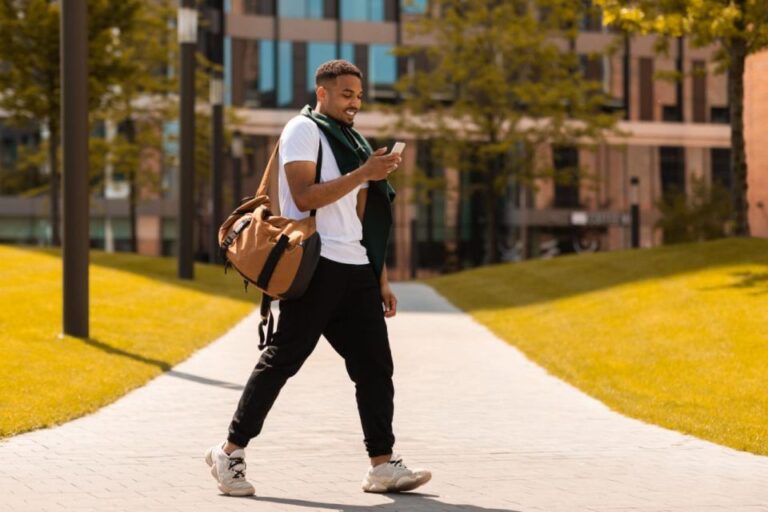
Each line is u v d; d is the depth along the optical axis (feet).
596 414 35.53
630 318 63.00
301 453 27.58
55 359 44.29
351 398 38.09
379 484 22.38
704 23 76.33
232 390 39.93
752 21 78.13
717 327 55.47
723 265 81.20
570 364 48.49
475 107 162.91
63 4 50.42
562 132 168.55
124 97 147.43
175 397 38.09
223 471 22.07
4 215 201.05
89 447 28.14
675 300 67.15
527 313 73.00
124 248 205.87
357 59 213.05
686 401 38.58
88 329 51.90
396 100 213.66
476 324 69.87
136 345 51.34
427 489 22.98
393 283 120.26
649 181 219.41
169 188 184.65
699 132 222.28
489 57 163.02
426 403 37.76
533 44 158.30
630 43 217.36
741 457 27.73
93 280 81.56
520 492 22.71
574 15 118.93
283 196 21.71
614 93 217.15
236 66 207.41
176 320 64.64
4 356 43.37
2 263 88.02
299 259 20.61
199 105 165.99
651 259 92.48
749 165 156.46
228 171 202.80
